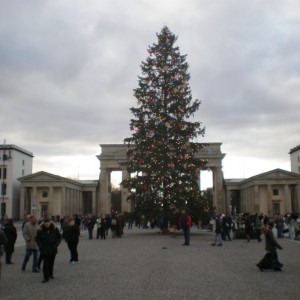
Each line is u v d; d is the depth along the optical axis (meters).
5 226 20.73
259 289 13.15
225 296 12.05
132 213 44.56
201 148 46.06
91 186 123.94
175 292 12.62
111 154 104.12
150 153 43.59
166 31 47.09
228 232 35.97
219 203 100.31
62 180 109.50
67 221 21.03
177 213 42.41
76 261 20.36
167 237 39.47
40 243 14.97
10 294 12.70
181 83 45.81
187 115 45.81
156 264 19.19
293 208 112.06
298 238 36.88
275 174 107.75
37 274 16.91
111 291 12.89
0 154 112.31
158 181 42.69
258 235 34.25
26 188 112.06
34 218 17.83
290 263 19.78
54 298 12.02
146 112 45.44
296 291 12.84
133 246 29.72
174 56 46.53
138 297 11.93
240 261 20.48
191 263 19.58
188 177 43.53
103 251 26.30
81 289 13.36
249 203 113.88
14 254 25.55
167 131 44.66
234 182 124.75
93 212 122.00
